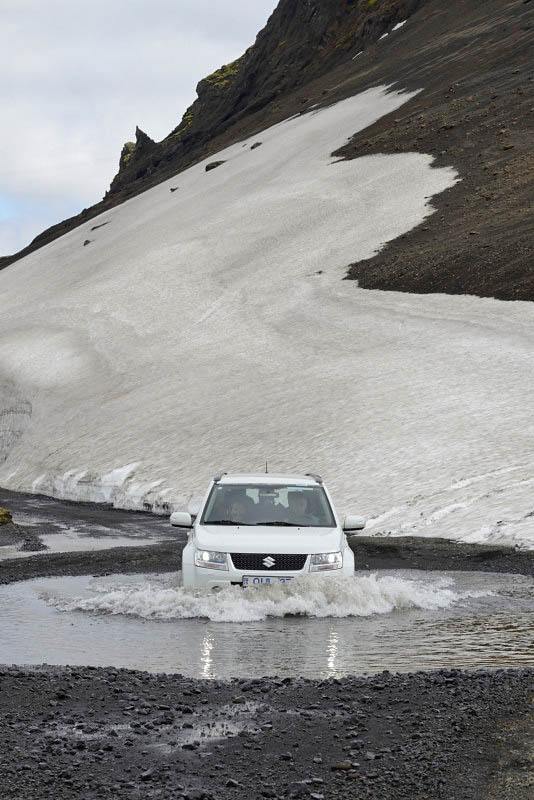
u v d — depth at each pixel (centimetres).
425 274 8306
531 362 5469
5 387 9025
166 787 562
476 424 4353
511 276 7488
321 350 7244
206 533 1390
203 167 18162
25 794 548
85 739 666
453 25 19000
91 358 9138
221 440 5447
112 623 1248
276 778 578
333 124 15912
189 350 8500
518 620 1251
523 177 10269
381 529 3019
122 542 3005
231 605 1290
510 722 677
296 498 1485
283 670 938
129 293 10931
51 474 6316
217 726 700
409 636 1129
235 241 11738
